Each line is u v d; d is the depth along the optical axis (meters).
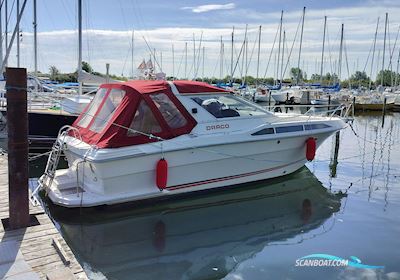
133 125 6.13
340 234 5.77
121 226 5.95
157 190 6.36
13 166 4.44
